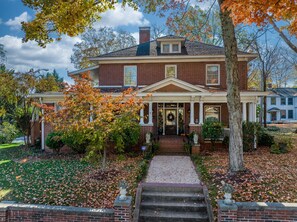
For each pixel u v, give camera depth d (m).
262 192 7.65
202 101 15.80
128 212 6.15
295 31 7.88
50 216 6.53
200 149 15.12
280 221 5.88
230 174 9.25
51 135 14.71
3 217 6.61
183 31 13.38
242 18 5.54
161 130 19.00
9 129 23.11
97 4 9.27
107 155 14.04
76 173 10.55
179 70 18.94
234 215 5.84
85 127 9.02
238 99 9.66
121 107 9.84
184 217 6.96
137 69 19.30
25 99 18.64
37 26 8.73
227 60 9.70
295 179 8.76
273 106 49.22
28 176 10.29
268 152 14.08
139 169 10.70
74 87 9.55
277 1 4.95
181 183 8.66
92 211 6.39
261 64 28.92
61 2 8.14
